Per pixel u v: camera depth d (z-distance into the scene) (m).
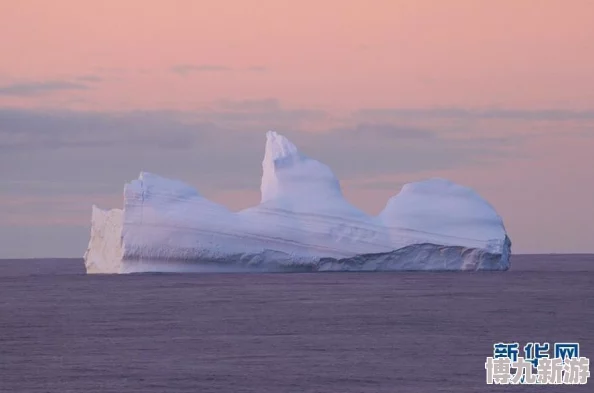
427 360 196.38
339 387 169.25
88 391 167.88
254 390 167.00
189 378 177.62
